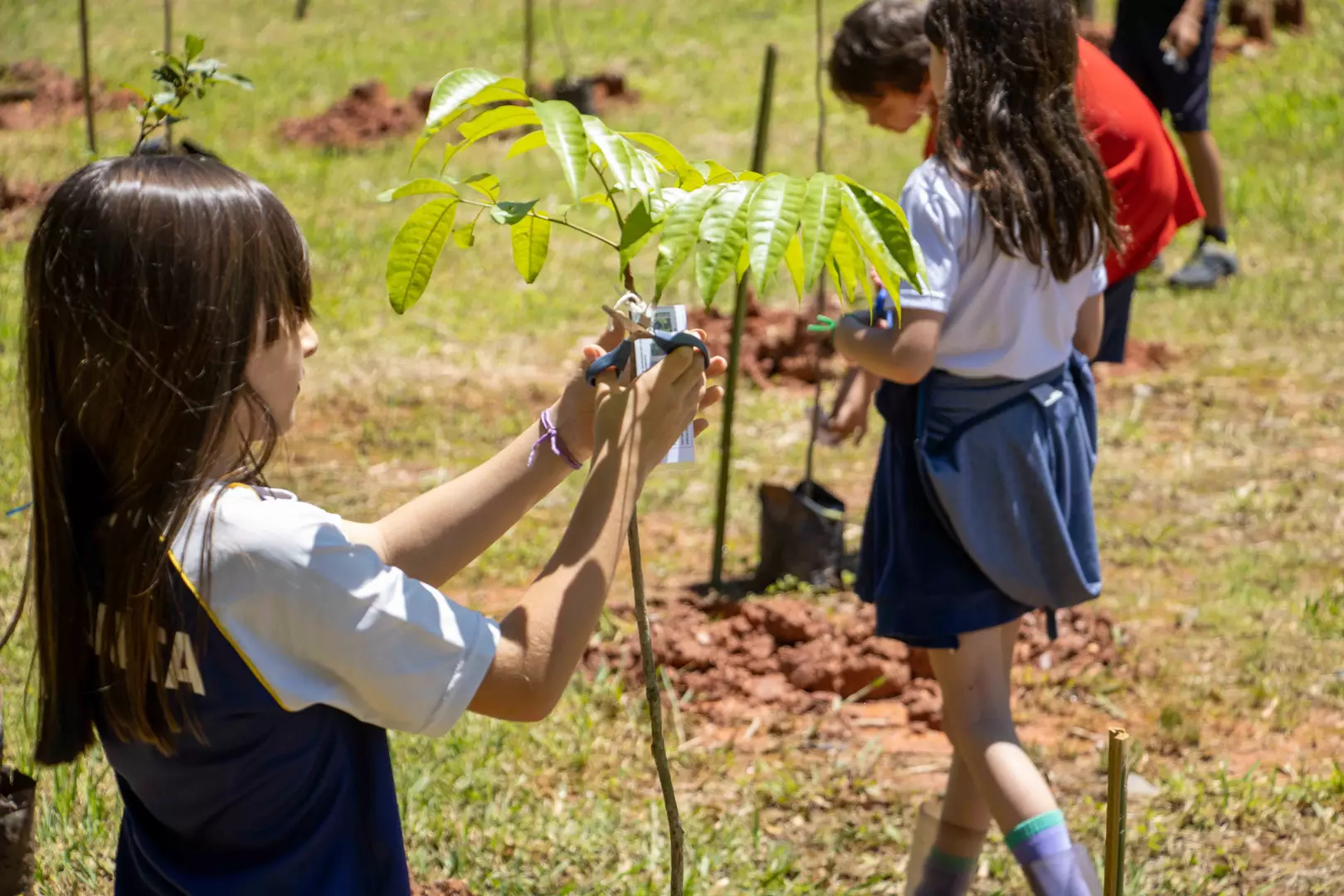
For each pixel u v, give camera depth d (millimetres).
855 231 1731
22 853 2246
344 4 19750
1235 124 11516
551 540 5344
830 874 3402
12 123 12844
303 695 1520
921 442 2771
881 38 3414
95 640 1580
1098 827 3516
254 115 13305
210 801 1563
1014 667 4402
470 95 1677
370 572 1538
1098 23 14914
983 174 2674
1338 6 14859
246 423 1587
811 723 4176
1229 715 4141
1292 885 3275
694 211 1684
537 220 2021
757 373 7160
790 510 4914
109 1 19766
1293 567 5094
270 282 1567
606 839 3381
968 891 3289
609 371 1785
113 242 1493
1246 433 6395
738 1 18406
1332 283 8242
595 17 18016
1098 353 3828
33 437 1566
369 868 1613
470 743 3717
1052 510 2785
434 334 7777
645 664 1915
